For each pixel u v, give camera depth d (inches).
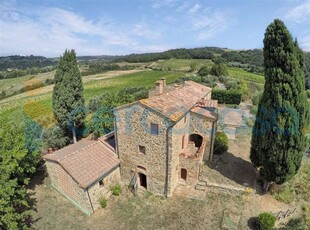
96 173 748.0
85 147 836.6
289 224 653.3
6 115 1920.5
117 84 2886.3
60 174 788.6
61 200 810.2
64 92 1064.8
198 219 708.0
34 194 837.2
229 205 752.3
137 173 823.7
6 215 567.5
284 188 805.2
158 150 736.3
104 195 793.6
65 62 1047.6
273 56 652.7
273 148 692.1
